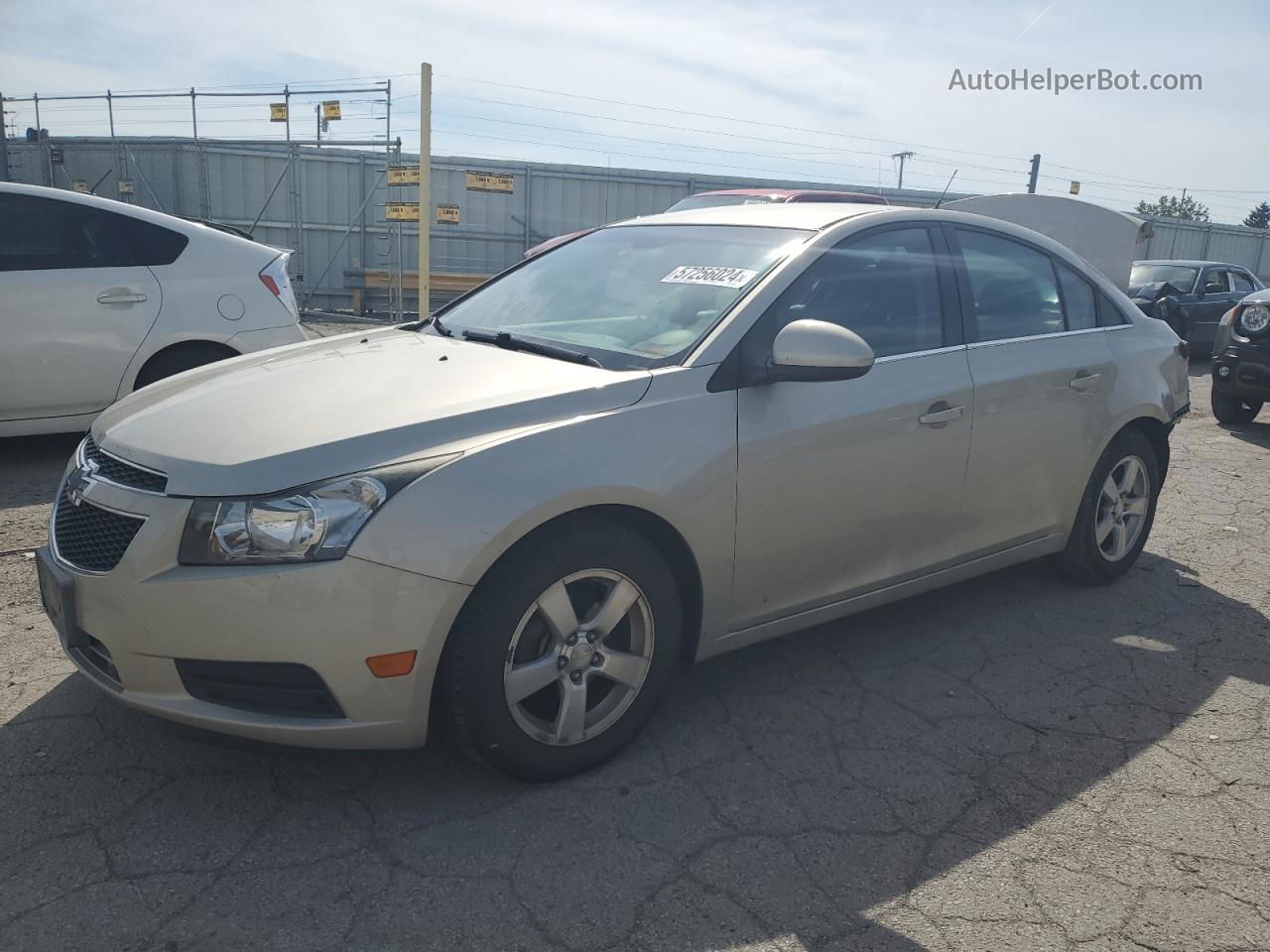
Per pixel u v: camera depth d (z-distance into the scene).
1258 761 3.06
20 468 5.84
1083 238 8.40
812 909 2.31
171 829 2.52
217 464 2.46
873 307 3.43
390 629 2.40
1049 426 3.92
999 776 2.92
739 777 2.86
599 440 2.69
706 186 18.38
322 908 2.25
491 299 3.88
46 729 2.96
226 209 16.05
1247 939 2.26
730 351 3.00
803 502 3.13
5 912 2.20
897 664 3.66
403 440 2.52
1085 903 2.36
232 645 2.38
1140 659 3.77
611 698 2.87
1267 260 28.28
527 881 2.37
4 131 14.98
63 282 5.60
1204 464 7.23
